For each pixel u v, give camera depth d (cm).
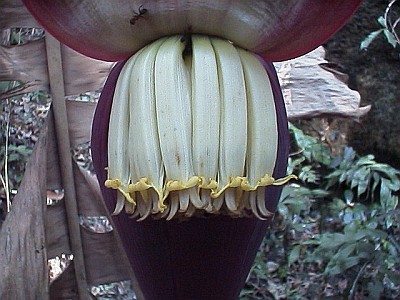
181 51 23
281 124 25
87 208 38
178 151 22
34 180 33
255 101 23
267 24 23
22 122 69
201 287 24
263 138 22
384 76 70
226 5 22
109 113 25
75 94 36
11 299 32
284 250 66
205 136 22
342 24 23
